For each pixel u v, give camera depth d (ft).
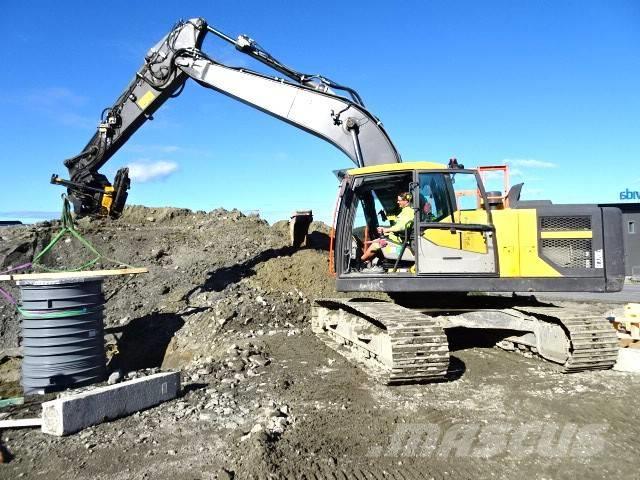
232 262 40.16
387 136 28.27
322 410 17.26
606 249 22.72
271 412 16.72
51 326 22.07
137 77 33.14
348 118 28.58
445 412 17.10
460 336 27.53
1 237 41.39
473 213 22.98
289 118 29.76
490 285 22.41
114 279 37.40
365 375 21.43
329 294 36.32
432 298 25.66
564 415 16.80
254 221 51.60
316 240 45.78
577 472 13.14
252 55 30.99
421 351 19.22
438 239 22.47
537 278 22.57
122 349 31.55
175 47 32.27
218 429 15.79
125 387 17.11
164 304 35.01
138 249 42.14
